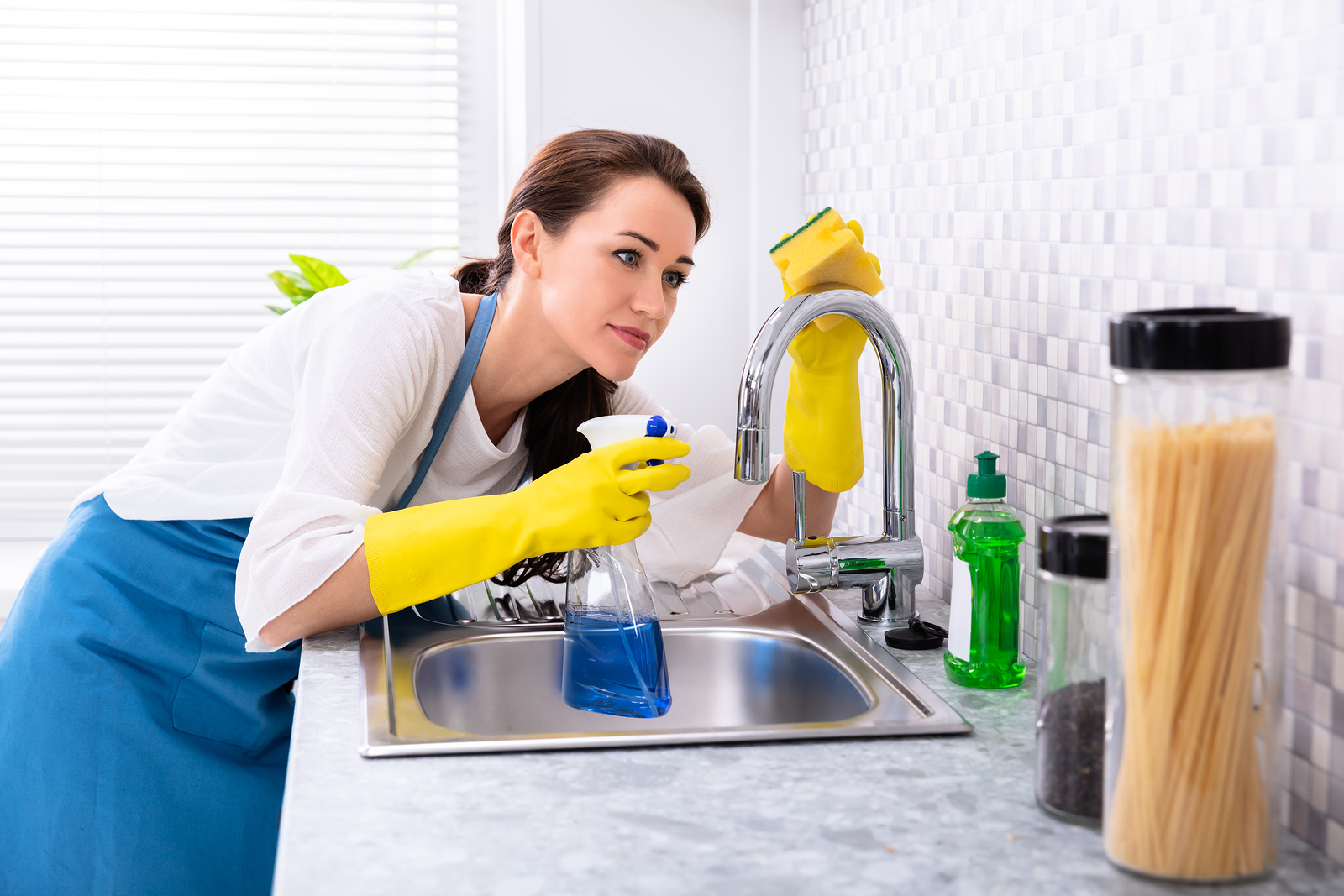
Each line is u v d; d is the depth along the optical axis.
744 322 2.01
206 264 2.31
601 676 1.01
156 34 2.24
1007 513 0.94
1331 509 0.66
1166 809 0.59
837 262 0.97
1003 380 1.09
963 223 1.18
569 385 1.32
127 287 2.32
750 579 1.33
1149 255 0.83
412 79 2.29
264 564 0.99
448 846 0.64
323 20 2.26
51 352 2.32
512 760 0.77
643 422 0.99
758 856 0.63
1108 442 0.89
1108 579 0.65
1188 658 0.58
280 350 1.19
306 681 0.93
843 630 1.11
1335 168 0.65
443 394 1.19
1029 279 1.03
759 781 0.73
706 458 1.33
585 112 1.96
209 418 1.22
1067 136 0.95
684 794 0.71
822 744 0.80
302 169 2.32
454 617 1.19
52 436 2.34
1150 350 0.56
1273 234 0.70
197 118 2.27
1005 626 0.94
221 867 1.16
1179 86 0.79
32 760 1.15
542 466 1.34
